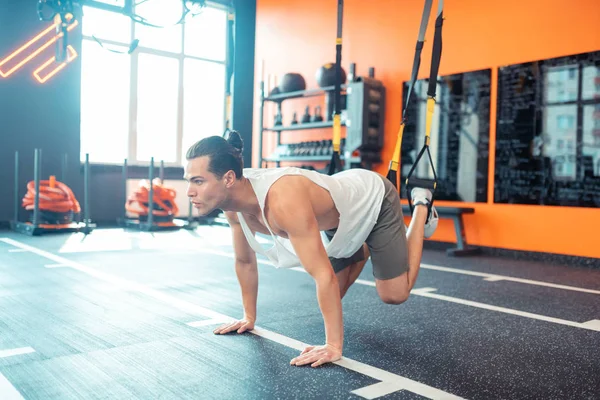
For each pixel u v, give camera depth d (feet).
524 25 16.71
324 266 5.71
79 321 7.93
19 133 22.43
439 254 17.69
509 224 17.17
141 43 25.46
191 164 5.41
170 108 26.55
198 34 27.22
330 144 21.45
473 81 18.02
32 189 20.75
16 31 22.11
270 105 26.32
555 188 16.02
